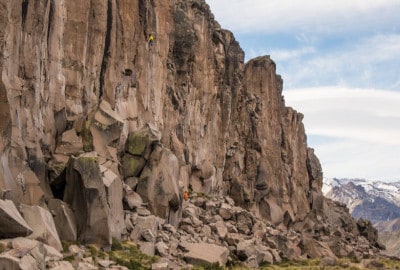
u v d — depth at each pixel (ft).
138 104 232.94
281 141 388.16
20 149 154.10
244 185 322.34
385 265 259.80
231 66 341.21
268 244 246.27
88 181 156.35
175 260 175.22
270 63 382.22
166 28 264.93
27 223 133.08
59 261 124.26
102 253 150.30
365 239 387.75
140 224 182.39
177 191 207.51
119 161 201.87
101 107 195.83
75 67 196.34
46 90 180.45
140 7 239.91
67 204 158.40
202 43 305.12
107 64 211.82
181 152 263.70
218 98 321.52
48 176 169.17
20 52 165.68
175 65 286.66
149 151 206.90
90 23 205.67
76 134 188.85
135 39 234.38
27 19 168.96
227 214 248.73
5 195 135.44
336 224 388.57
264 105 363.97
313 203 398.21
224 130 320.70
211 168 297.33
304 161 417.90
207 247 191.62
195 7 311.47
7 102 146.51
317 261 243.81
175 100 274.57
